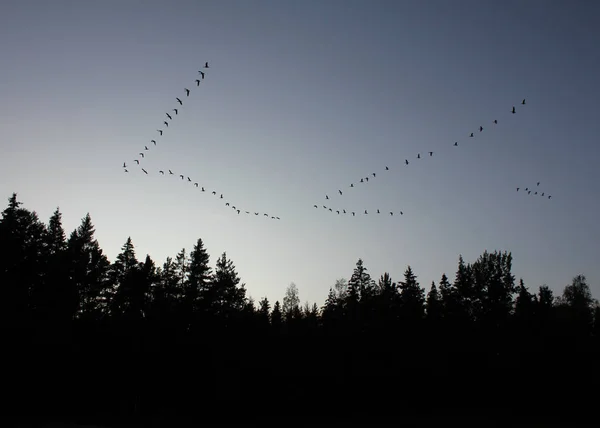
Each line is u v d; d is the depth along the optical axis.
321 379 59.69
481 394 62.22
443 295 71.00
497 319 69.06
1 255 50.66
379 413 57.38
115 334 58.56
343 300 73.56
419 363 61.62
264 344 61.69
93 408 53.72
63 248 64.12
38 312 53.69
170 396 56.09
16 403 48.91
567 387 58.19
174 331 58.97
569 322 65.38
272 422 53.44
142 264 64.25
